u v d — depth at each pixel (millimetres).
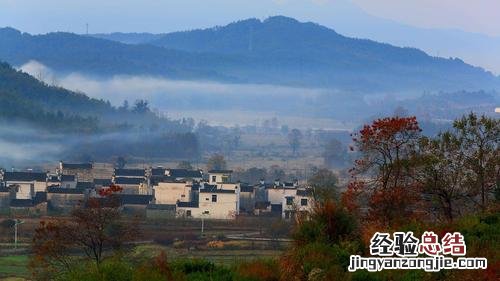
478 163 79125
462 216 72000
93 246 91438
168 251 163750
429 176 78375
